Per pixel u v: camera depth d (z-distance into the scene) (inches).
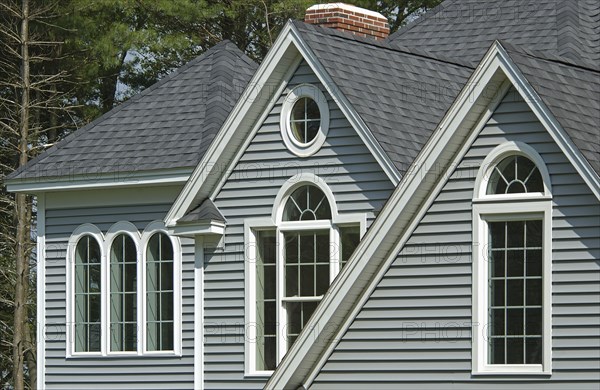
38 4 1697.8
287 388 836.0
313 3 1724.9
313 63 978.1
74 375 1127.0
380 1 1835.6
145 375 1089.4
